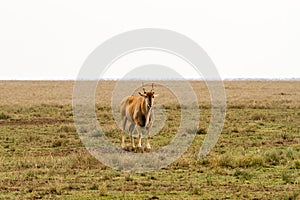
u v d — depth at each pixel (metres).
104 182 43.31
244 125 88.00
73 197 38.41
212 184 42.88
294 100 148.12
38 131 81.31
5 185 42.03
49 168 48.72
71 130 81.31
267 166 50.59
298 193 39.47
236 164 50.88
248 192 40.12
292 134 76.88
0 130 82.50
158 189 41.19
